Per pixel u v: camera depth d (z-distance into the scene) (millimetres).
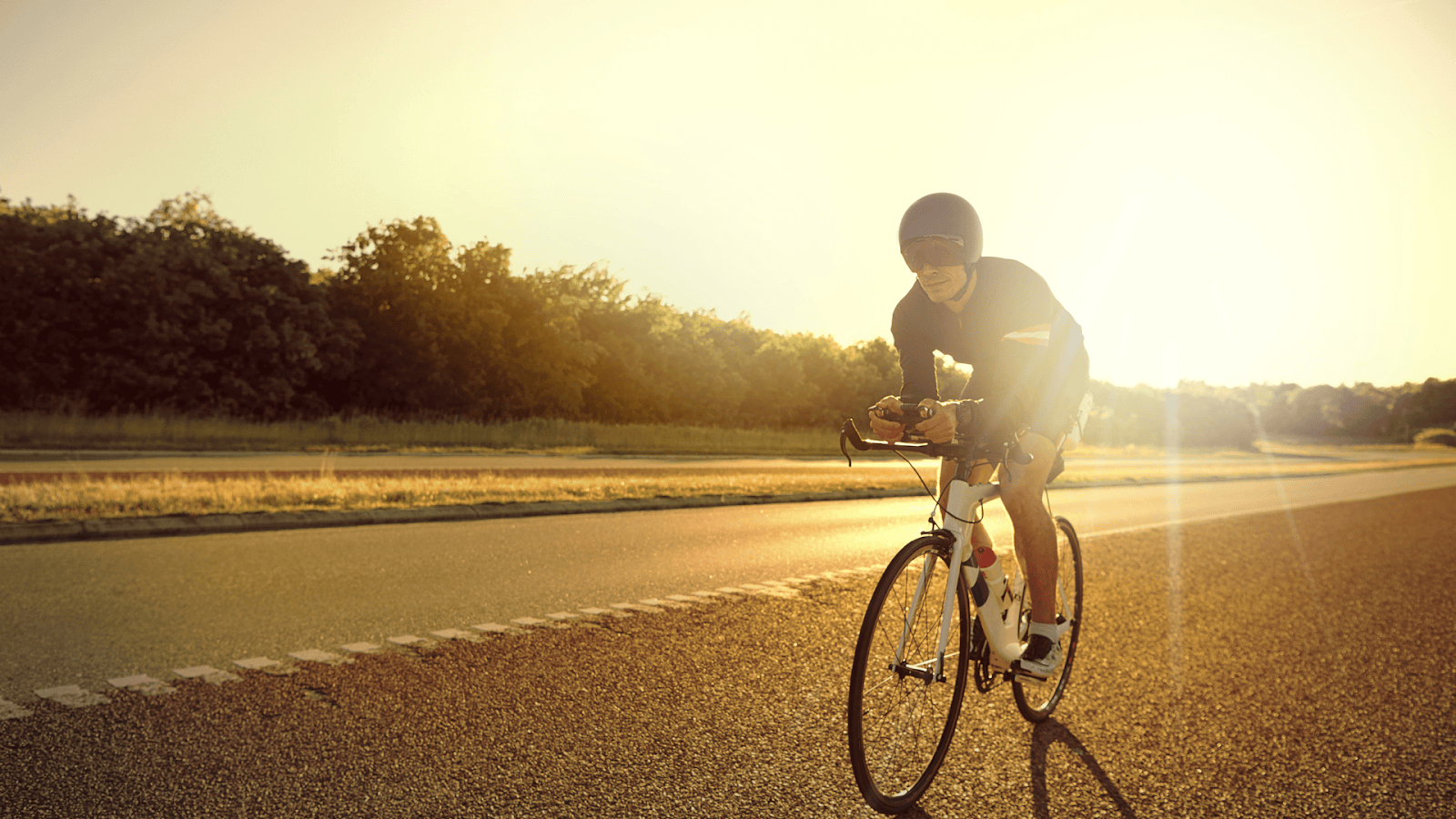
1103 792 2799
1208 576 7449
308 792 2578
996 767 2988
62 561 6141
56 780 2602
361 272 34406
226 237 29984
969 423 2730
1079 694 3893
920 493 16234
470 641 4430
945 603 2826
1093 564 7973
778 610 5496
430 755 2889
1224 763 3080
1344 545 9945
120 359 26500
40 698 3348
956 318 3014
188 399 27203
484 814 2461
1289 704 3811
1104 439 70250
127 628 4430
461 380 35219
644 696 3611
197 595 5234
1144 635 5141
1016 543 3027
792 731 3262
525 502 10414
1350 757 3162
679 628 4891
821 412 57406
